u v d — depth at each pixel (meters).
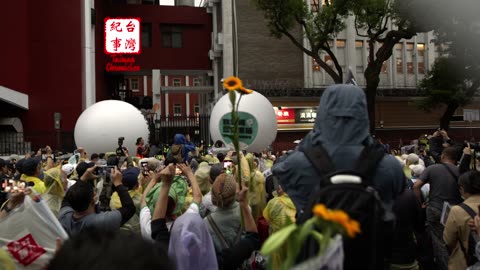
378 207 2.19
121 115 17.78
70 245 1.06
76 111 27.16
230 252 3.55
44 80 26.86
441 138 9.63
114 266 1.00
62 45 27.22
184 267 2.97
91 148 17.52
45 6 27.17
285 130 30.58
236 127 2.67
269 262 2.11
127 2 38.84
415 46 34.94
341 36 33.34
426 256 5.84
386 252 2.42
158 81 35.47
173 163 3.41
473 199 4.41
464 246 4.30
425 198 6.82
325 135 2.56
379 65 21.53
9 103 25.53
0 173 7.83
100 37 32.88
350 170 2.32
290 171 2.57
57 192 5.23
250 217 3.58
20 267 3.12
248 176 5.59
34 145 25.42
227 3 32.31
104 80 34.53
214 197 3.86
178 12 36.25
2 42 25.45
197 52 36.50
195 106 65.69
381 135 33.56
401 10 19.55
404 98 33.44
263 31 32.69
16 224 3.16
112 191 4.91
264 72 32.47
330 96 2.61
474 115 19.66
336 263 1.45
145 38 36.06
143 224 3.67
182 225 3.10
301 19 21.31
